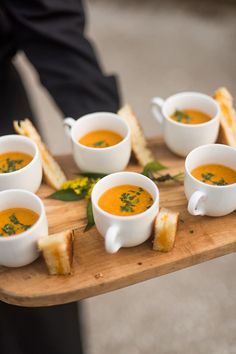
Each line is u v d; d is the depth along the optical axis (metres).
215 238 0.51
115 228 0.46
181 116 0.62
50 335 0.71
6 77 0.78
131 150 0.59
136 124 0.62
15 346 0.69
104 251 0.50
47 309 0.72
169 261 0.49
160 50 1.51
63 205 0.55
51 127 1.29
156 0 1.69
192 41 1.53
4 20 0.69
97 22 1.63
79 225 0.53
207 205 0.50
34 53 0.70
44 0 0.67
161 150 0.62
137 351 0.86
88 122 0.59
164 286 0.95
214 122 0.57
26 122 0.60
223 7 1.64
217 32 1.55
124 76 1.43
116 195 0.51
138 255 0.49
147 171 0.57
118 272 0.48
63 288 0.47
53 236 0.47
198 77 1.41
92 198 0.48
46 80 0.70
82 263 0.49
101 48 1.53
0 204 0.50
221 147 0.53
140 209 0.50
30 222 0.49
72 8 0.70
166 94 1.37
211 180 0.53
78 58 0.70
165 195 0.55
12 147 0.57
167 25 1.60
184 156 0.60
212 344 0.87
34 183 0.55
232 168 0.54
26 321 0.70
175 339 0.88
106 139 0.59
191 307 0.92
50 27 0.68
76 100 0.69
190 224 0.52
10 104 0.77
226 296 0.93
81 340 0.74
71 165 0.61
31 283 0.48
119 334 0.88
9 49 0.75
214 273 0.96
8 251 0.46
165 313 0.91
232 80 1.39
